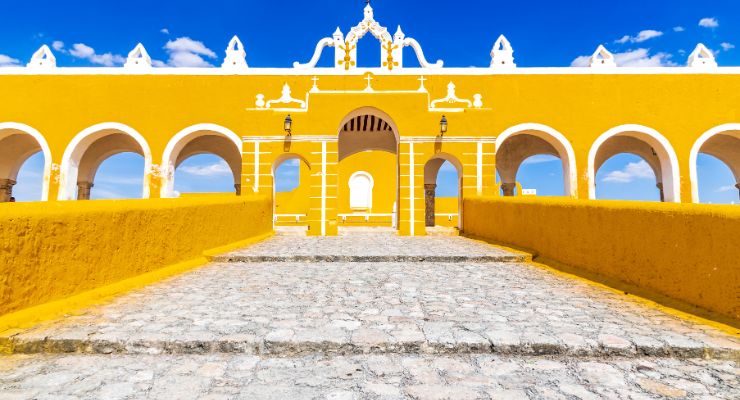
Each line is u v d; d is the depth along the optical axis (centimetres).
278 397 243
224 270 654
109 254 493
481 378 270
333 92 1342
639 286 491
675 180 1404
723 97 1432
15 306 357
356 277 593
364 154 2344
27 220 373
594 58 1480
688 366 289
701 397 243
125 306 418
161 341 315
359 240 1083
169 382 263
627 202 536
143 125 1448
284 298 459
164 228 626
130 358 304
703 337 324
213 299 452
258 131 1326
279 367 288
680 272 425
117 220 511
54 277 405
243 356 308
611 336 328
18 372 277
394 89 1491
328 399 240
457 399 241
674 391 251
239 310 405
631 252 509
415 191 1320
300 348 314
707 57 1468
